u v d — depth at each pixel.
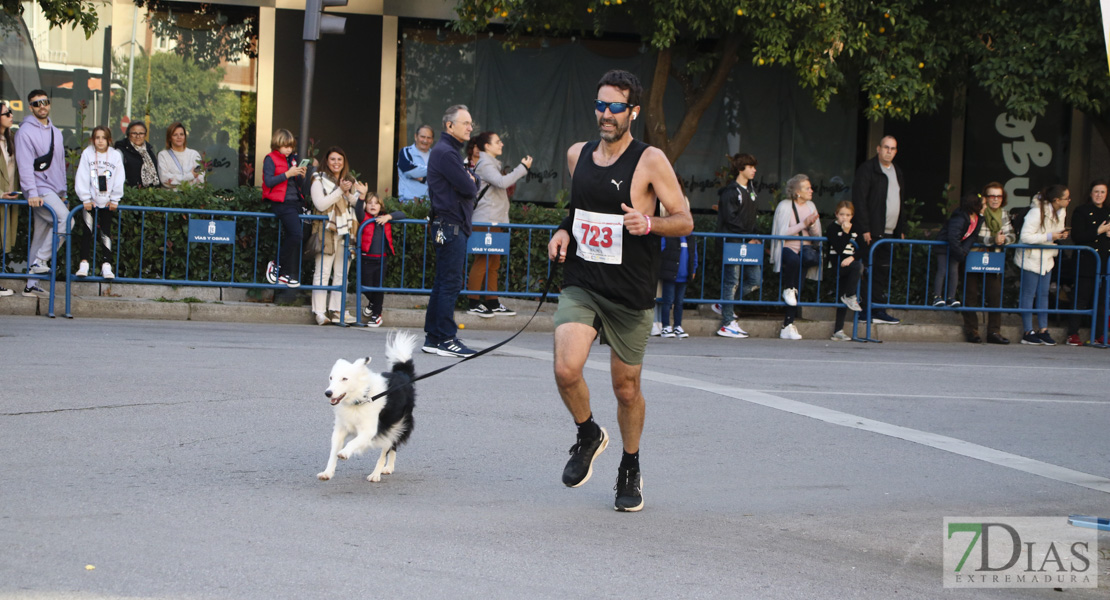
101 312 12.11
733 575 4.41
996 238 13.84
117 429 6.41
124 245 12.64
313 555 4.39
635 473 5.34
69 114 15.42
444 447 6.51
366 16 16.03
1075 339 14.12
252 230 12.81
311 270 12.95
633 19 14.88
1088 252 13.93
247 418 6.92
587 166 5.11
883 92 13.86
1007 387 9.88
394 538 4.69
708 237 13.68
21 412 6.69
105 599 3.81
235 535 4.60
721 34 15.12
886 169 13.76
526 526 4.98
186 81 15.76
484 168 12.72
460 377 8.89
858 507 5.57
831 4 12.88
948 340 14.19
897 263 14.38
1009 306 14.39
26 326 10.65
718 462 6.44
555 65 16.59
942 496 5.86
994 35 14.20
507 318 12.98
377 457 6.17
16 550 4.26
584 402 5.19
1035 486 6.16
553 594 4.08
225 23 15.79
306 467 5.87
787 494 5.78
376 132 16.20
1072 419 8.34
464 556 4.48
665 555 4.63
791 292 13.35
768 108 17.08
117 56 15.54
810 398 8.73
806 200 13.70
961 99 16.72
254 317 12.51
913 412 8.34
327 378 8.45
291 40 15.92
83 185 11.93
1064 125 17.53
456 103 16.44
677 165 17.02
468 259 13.20
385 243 12.80
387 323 12.78
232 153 15.93
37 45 15.24
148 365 8.56
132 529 4.61
